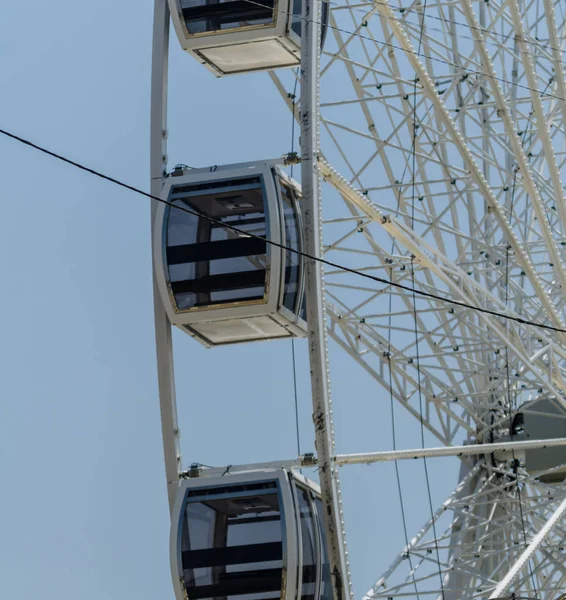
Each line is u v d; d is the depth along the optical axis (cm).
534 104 4131
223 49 3550
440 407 4625
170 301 3284
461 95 4697
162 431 3253
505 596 3778
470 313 4425
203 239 3281
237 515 3144
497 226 4762
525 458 4759
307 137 3291
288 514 3119
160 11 3475
